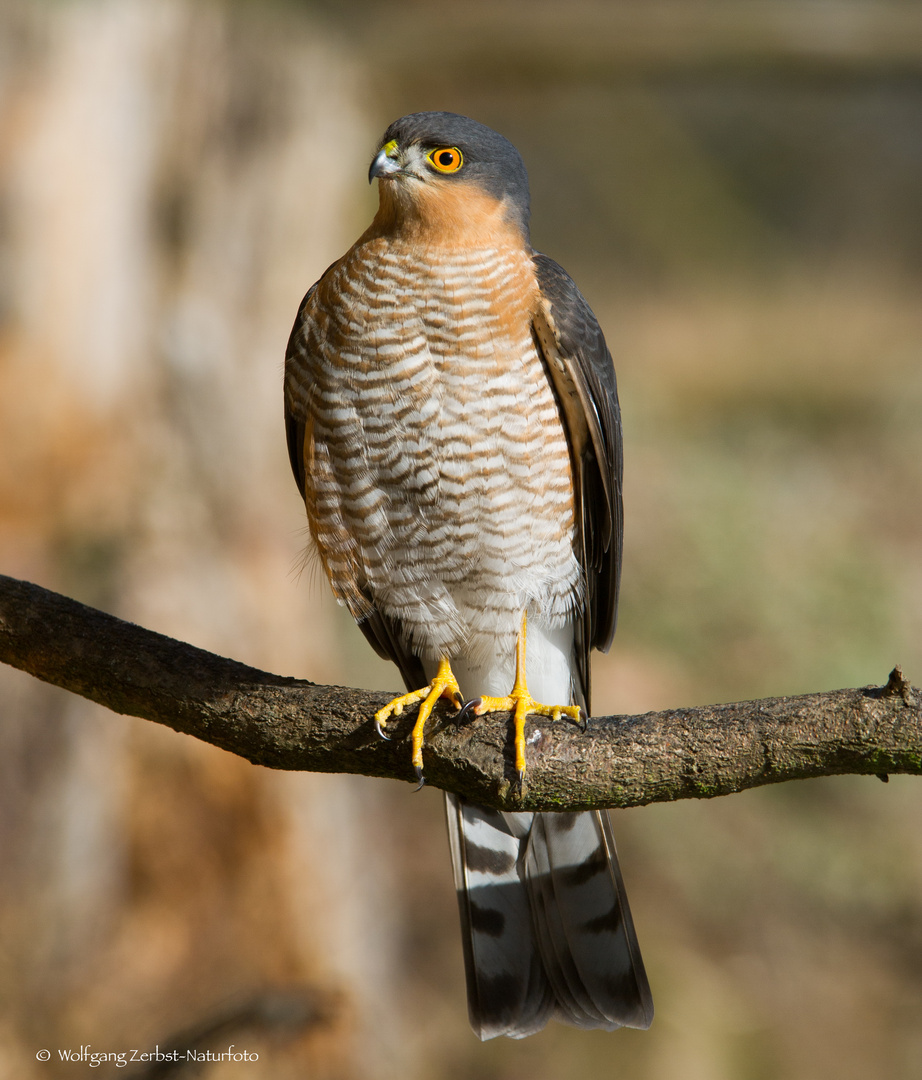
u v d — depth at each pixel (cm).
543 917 655
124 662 545
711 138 2366
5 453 1012
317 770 536
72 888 979
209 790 1024
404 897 1299
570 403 638
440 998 1199
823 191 2638
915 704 442
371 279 617
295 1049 902
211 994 979
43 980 942
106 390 1047
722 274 2462
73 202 1032
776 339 2284
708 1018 1171
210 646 1049
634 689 1464
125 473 1047
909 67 1373
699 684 1497
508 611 655
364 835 1175
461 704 531
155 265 1088
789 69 1378
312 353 634
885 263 2584
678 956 1223
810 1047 1162
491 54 1351
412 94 1436
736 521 1666
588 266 2550
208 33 1107
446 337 613
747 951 1250
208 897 1012
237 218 1116
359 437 632
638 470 1764
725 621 1549
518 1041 1153
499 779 490
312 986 858
